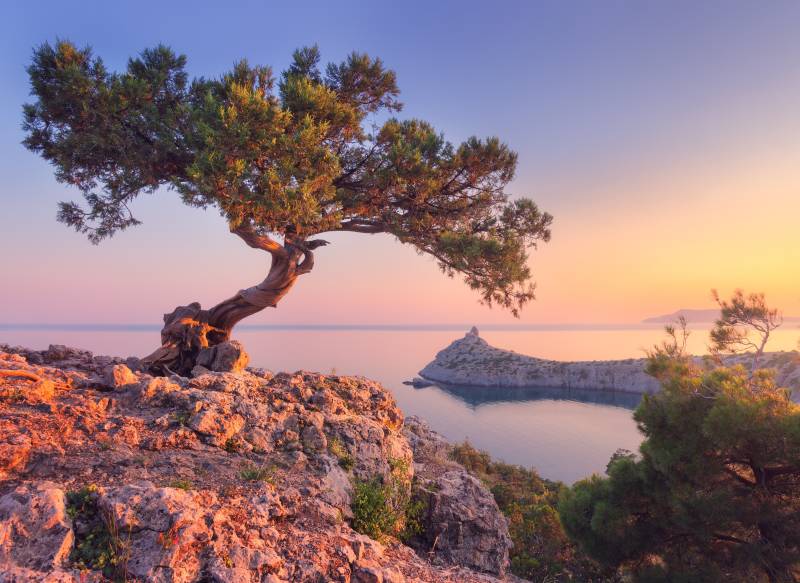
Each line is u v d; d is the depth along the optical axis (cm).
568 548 2067
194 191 1088
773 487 1465
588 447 15775
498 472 3897
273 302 1592
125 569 531
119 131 1270
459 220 1585
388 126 1485
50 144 1358
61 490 614
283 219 1170
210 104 1179
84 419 842
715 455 1471
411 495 1142
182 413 945
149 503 602
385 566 737
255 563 589
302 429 1038
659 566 1566
